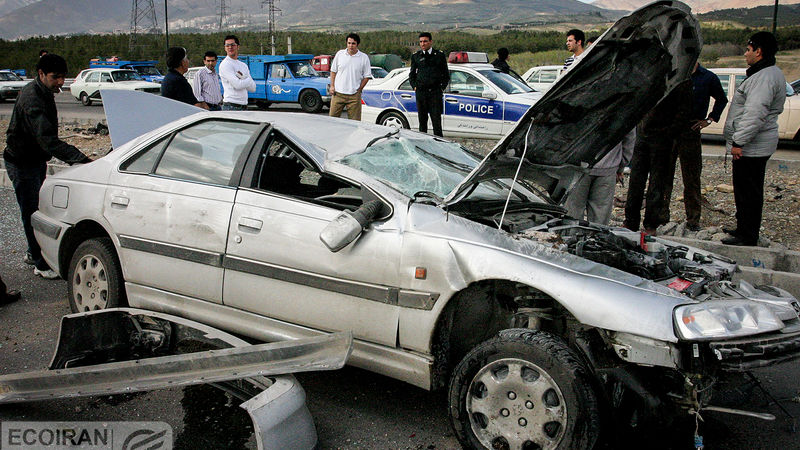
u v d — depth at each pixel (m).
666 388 2.99
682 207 8.25
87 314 3.96
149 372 3.43
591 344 3.12
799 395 3.95
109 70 24.72
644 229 6.67
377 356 3.54
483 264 3.20
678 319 2.84
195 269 4.07
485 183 4.24
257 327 3.93
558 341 3.02
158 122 5.23
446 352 3.47
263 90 21.38
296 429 3.11
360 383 4.12
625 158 5.99
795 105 12.59
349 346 3.23
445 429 3.57
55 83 5.48
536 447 3.05
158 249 4.20
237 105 9.65
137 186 4.38
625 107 3.71
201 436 3.42
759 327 2.84
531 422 3.02
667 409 3.01
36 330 4.83
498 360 3.08
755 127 5.91
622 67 3.36
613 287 3.01
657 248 3.89
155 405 3.77
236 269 3.91
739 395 3.47
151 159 4.46
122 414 3.66
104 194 4.52
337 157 3.89
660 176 6.39
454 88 12.94
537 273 3.11
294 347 3.34
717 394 3.34
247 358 3.37
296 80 20.81
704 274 3.43
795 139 12.78
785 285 5.35
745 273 5.53
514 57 54.28
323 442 3.42
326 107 21.72
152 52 64.00
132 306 4.41
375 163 3.91
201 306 4.12
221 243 3.95
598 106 3.57
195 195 4.11
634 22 3.09
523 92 12.59
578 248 3.39
